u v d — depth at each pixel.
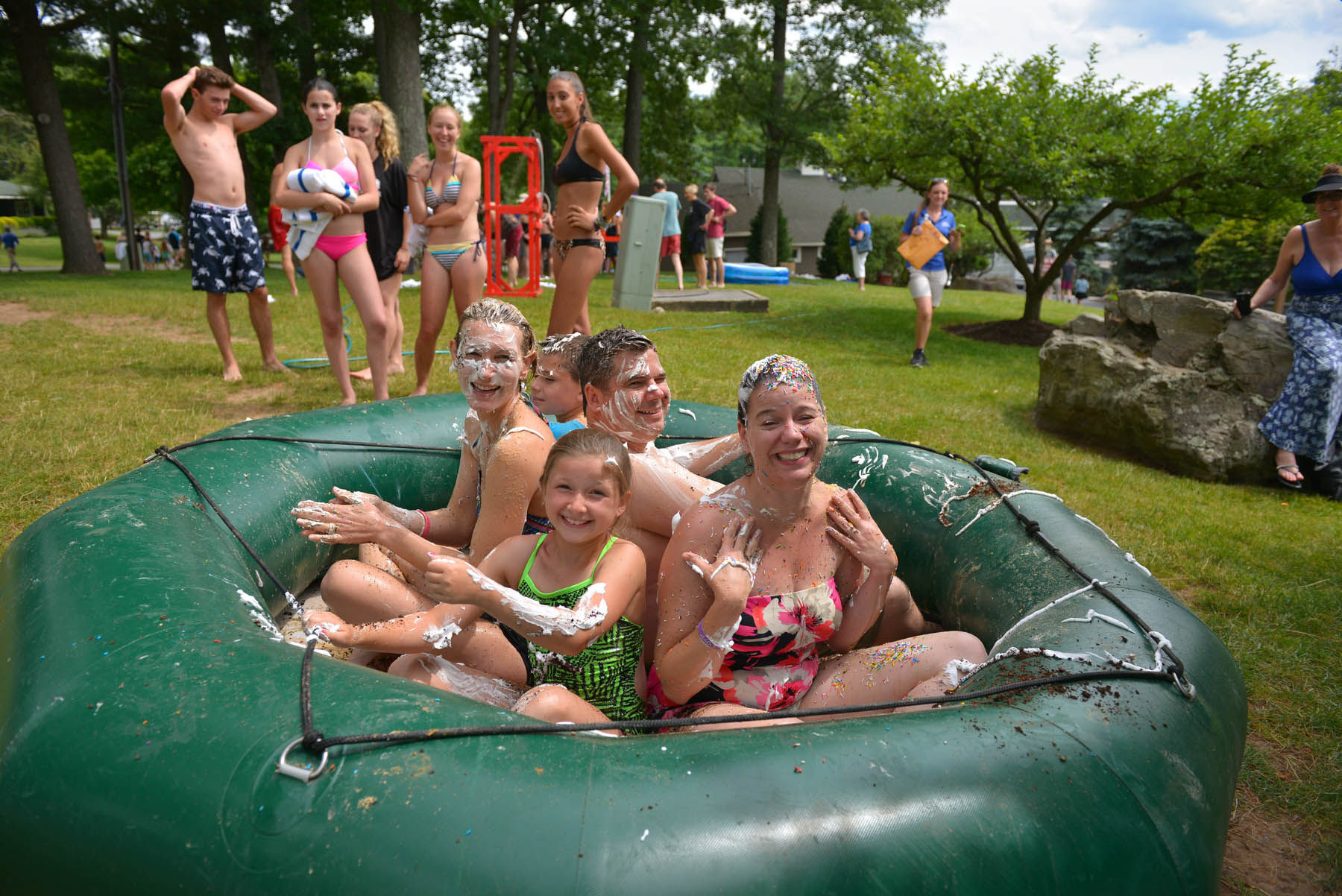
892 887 1.38
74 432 5.34
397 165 6.89
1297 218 11.14
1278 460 6.08
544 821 1.37
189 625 1.84
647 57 25.45
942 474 3.25
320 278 5.72
